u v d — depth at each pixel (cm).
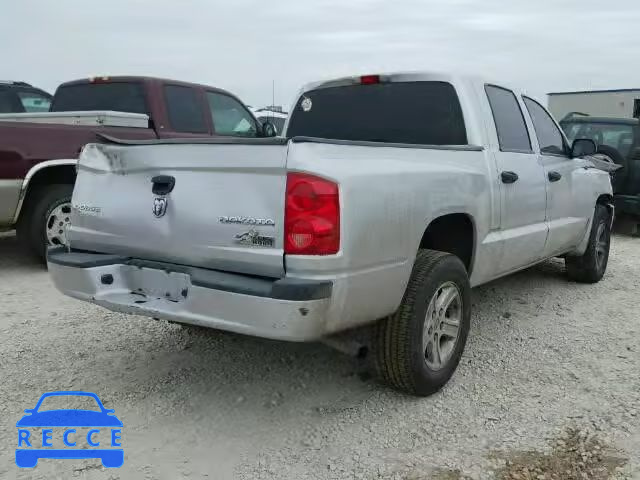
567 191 532
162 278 321
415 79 434
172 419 329
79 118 654
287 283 270
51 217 630
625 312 522
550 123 537
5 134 573
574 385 373
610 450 300
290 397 355
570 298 564
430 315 346
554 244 520
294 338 276
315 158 278
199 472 282
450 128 419
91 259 336
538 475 279
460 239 399
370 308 304
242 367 395
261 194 284
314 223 272
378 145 321
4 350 416
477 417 333
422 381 343
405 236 315
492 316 506
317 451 300
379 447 304
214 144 298
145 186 325
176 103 755
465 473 281
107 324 471
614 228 1009
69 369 388
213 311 290
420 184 328
